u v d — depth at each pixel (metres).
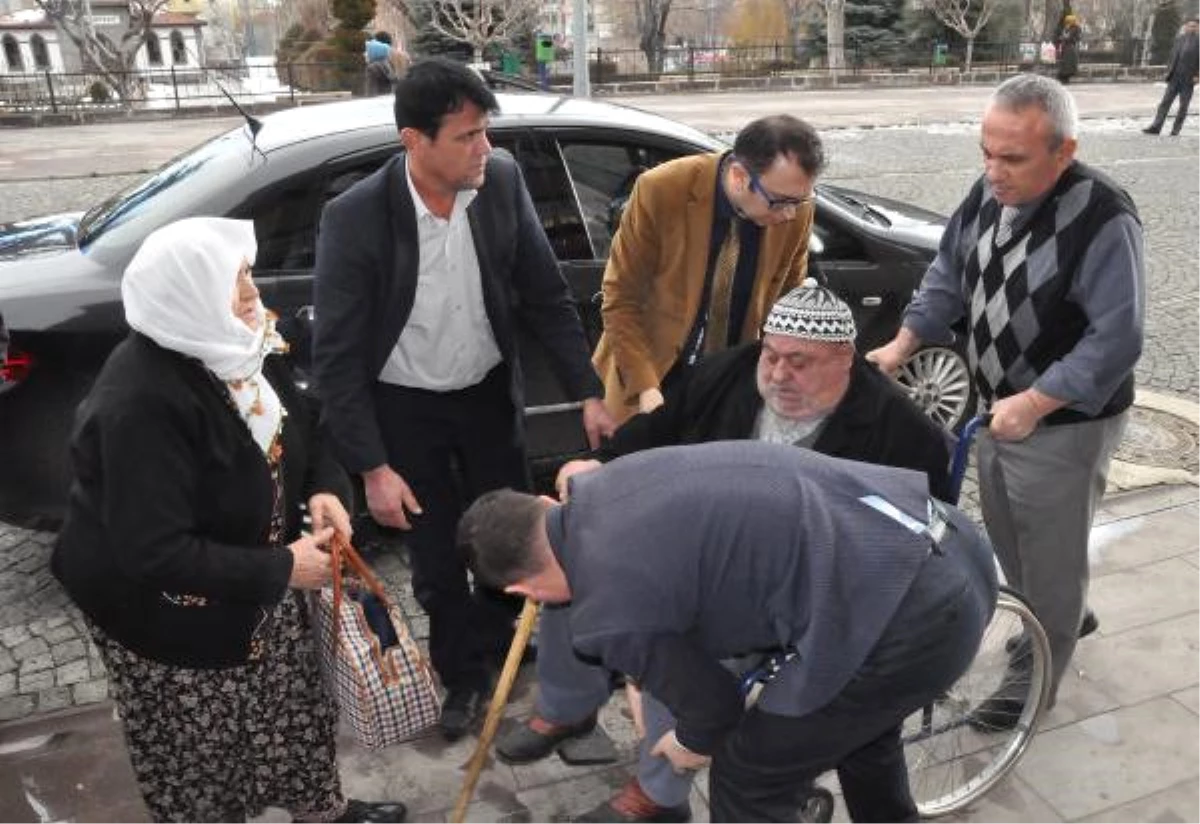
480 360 2.57
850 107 19.12
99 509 1.76
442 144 2.18
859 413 2.00
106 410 1.66
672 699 1.65
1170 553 3.61
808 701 1.67
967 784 2.53
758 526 1.61
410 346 2.47
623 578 1.58
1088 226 2.18
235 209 3.22
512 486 2.74
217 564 1.76
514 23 25.14
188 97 21.22
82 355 3.07
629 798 2.30
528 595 1.72
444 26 25.50
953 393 4.47
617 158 3.68
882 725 1.81
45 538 3.79
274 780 2.15
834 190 4.93
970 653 1.80
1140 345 2.19
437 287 2.40
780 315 1.90
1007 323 2.35
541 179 3.55
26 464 3.07
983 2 27.48
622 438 2.23
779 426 2.06
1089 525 2.52
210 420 1.74
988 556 1.88
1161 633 3.17
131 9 23.08
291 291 3.22
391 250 2.32
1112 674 2.98
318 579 1.94
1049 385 2.21
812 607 1.62
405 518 2.48
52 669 3.06
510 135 3.50
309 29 29.92
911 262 4.20
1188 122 15.73
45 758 2.68
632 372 2.67
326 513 2.06
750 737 1.79
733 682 1.72
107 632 1.86
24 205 9.87
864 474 1.75
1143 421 4.71
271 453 1.87
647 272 2.69
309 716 2.14
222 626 1.88
